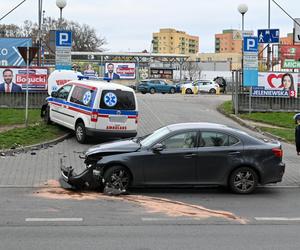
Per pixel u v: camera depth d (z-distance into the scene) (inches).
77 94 788.6
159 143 478.6
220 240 324.2
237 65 4773.6
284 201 458.6
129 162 471.2
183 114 1171.9
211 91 2439.7
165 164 476.1
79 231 340.2
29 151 682.2
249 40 1121.4
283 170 496.1
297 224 371.9
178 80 3117.6
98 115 745.6
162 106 1346.0
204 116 1155.9
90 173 472.7
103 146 489.4
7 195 453.4
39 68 1111.6
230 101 1467.8
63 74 1005.8
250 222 375.9
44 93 1114.1
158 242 317.4
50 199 439.8
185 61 3646.7
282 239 328.8
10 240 316.8
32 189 480.4
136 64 2501.2
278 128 991.6
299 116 585.6
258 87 1197.7
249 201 455.2
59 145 741.3
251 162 485.7
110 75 2469.2
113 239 322.3
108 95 753.6
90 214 388.8
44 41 2935.5
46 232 336.5
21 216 378.6
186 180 481.1
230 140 490.6
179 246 309.1
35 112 1029.2
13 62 1312.7
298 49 1357.0
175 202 440.8
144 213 396.5
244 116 1133.1
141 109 1241.4
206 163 481.4
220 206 430.0
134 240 320.8
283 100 1203.9
